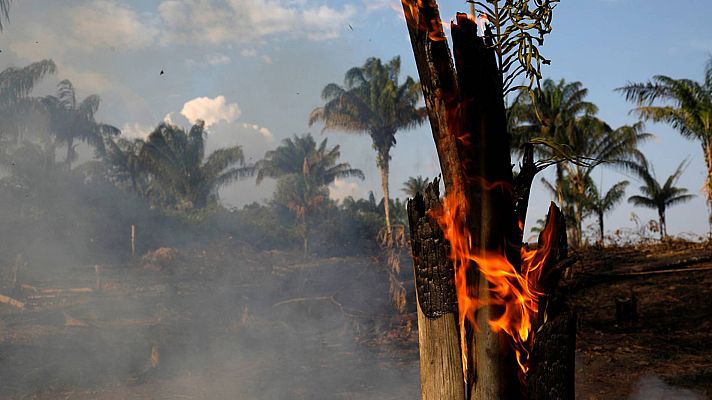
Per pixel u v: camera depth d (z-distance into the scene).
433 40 2.18
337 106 31.44
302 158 40.47
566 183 26.72
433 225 2.26
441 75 2.18
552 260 2.15
